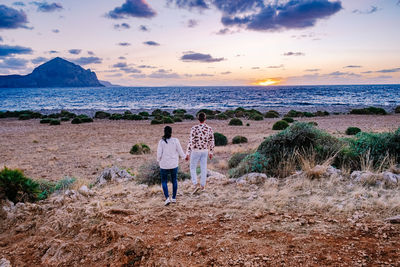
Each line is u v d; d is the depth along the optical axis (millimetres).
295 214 3762
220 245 2990
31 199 5266
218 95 121562
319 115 39219
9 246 3430
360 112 39594
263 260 2648
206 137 5141
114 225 3543
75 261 2980
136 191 5715
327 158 6531
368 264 2447
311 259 2598
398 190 4305
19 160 13125
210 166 10414
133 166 11508
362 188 4488
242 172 6711
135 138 21266
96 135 22891
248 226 3463
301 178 5457
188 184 6020
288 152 6852
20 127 29000
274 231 3262
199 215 3984
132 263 2854
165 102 81188
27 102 86125
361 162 6223
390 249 2660
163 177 4668
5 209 4449
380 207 3699
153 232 3439
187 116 39469
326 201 4145
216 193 5090
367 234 3012
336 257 2598
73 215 4031
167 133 4641
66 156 14188
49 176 10039
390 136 6617
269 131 23812
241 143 17609
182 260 2758
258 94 124250
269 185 5238
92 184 7660
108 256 2990
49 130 26359
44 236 3570
